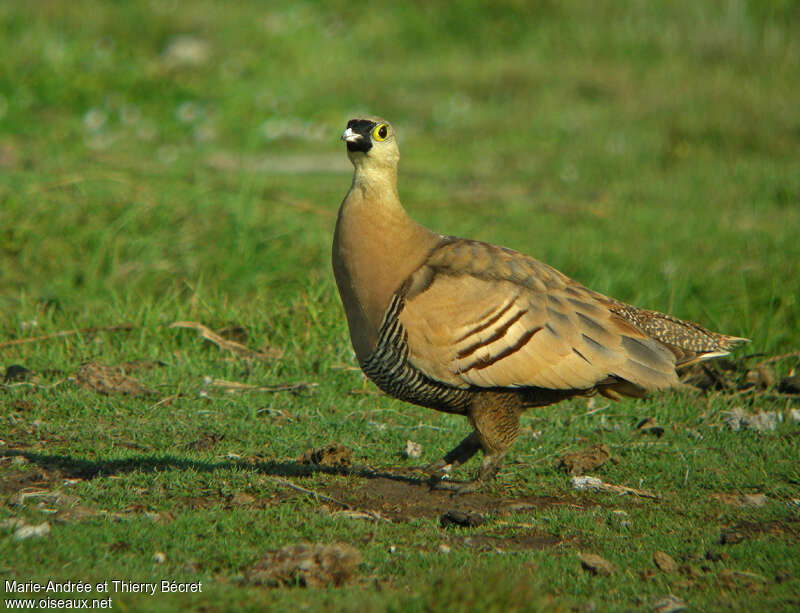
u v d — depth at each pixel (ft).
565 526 26.58
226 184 64.39
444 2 123.03
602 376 28.68
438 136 90.79
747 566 24.11
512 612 19.34
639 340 29.19
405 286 28.71
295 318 45.44
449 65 108.88
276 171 76.02
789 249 57.72
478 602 19.16
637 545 25.41
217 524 25.09
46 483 27.99
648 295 49.47
